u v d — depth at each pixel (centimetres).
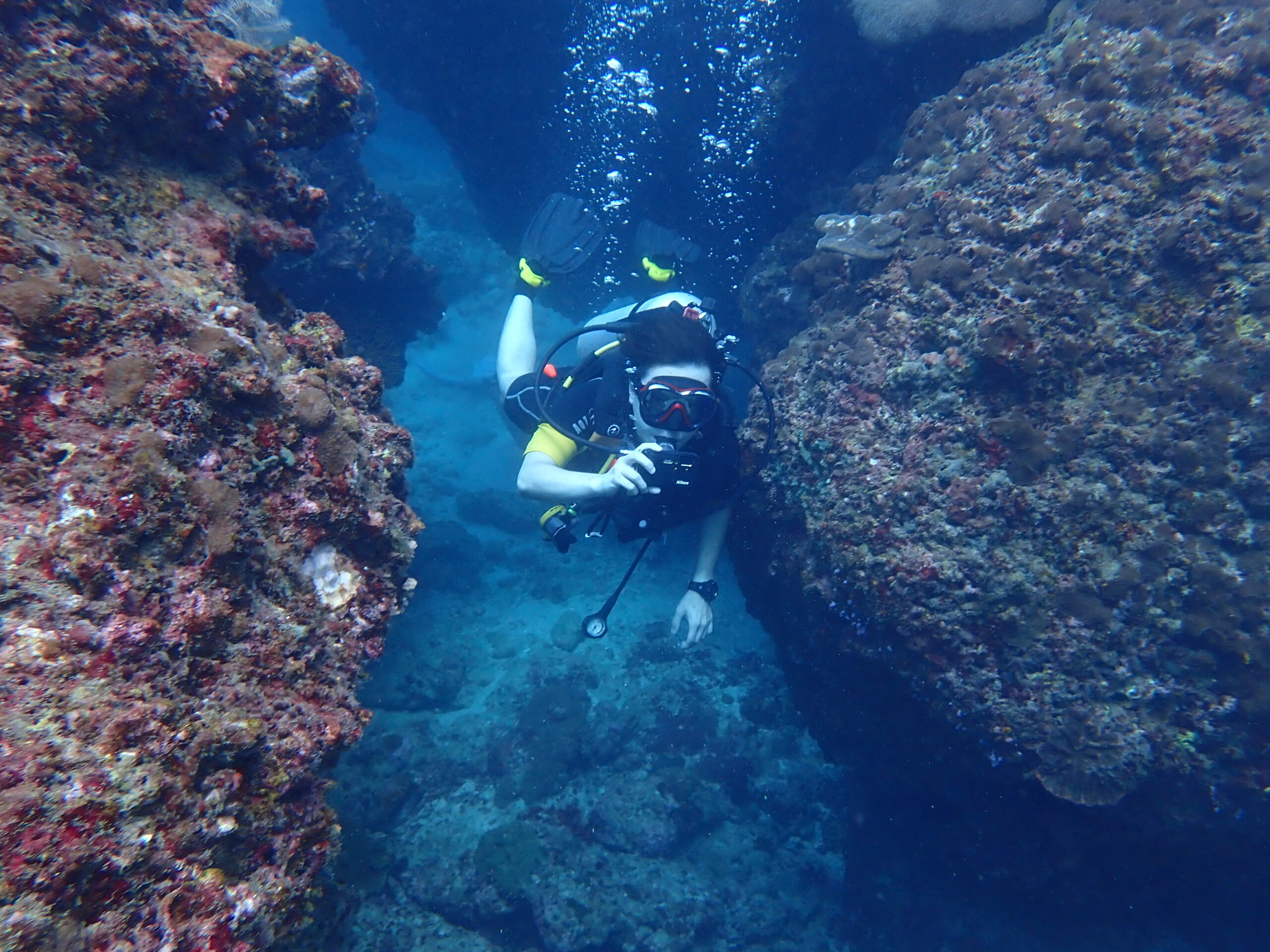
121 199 174
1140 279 325
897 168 463
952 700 323
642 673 732
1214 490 304
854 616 352
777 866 566
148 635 113
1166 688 299
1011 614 311
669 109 762
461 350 1384
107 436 121
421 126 2133
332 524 168
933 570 318
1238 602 291
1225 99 333
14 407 116
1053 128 363
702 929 512
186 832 106
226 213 202
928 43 524
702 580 378
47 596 104
